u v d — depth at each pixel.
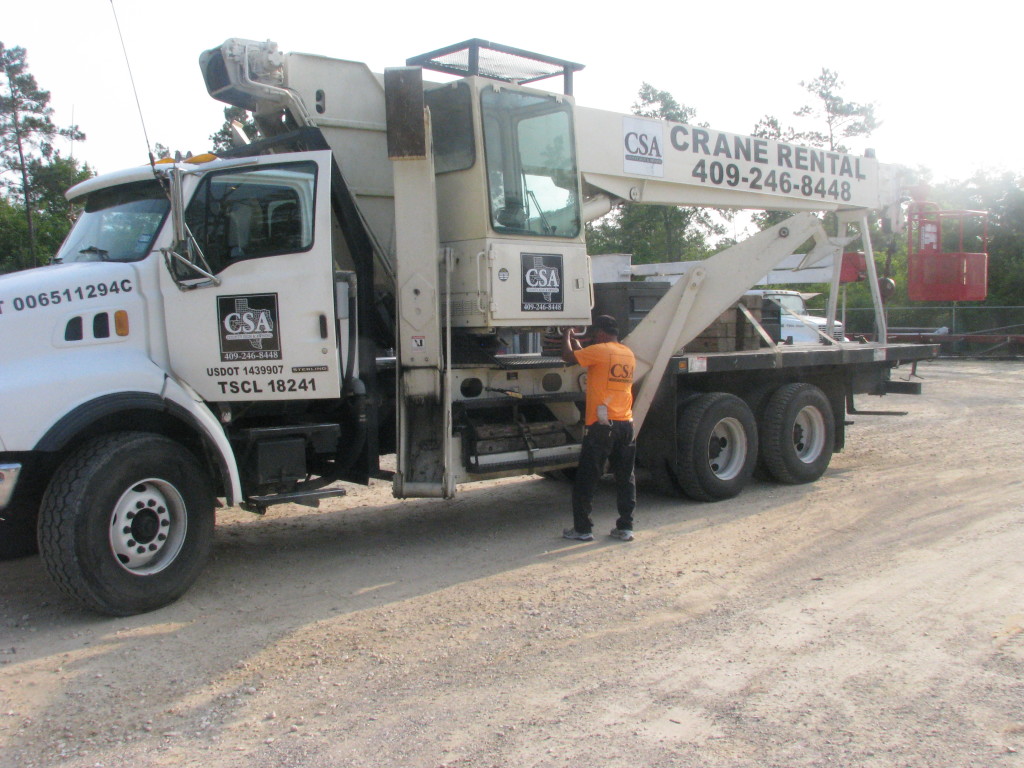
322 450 6.39
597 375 6.98
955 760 3.51
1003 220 36.22
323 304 6.00
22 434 5.02
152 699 4.23
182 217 5.66
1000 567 6.01
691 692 4.18
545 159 7.31
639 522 7.76
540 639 4.92
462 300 6.94
